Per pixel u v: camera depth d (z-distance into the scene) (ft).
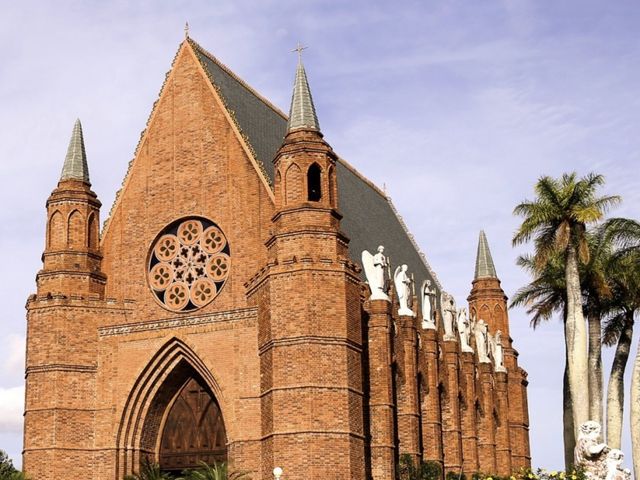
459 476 225.35
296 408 166.71
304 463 163.94
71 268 194.49
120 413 186.91
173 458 190.80
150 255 199.31
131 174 204.95
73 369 187.93
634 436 195.31
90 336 191.01
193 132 202.59
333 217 181.78
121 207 203.62
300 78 190.70
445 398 233.96
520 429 289.74
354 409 170.60
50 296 190.39
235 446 177.27
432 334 224.33
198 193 198.59
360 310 180.96
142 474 181.37
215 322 184.55
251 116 217.15
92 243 200.13
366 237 253.85
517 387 293.43
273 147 216.74
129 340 189.78
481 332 267.80
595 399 210.38
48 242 197.98
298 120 186.09
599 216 193.06
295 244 176.35
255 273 188.44
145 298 196.65
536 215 198.29
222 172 197.67
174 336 186.60
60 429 184.24
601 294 209.26
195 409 191.62
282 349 170.30
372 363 190.60
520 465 285.84
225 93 210.59
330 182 184.85
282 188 183.11
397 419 203.21
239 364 180.86
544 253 199.72
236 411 179.11
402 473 195.83
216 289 192.54
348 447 166.20
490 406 261.44
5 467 201.26
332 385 168.35
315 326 170.30
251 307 182.60
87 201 200.54
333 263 174.50
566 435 222.69
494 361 280.51
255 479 174.29
